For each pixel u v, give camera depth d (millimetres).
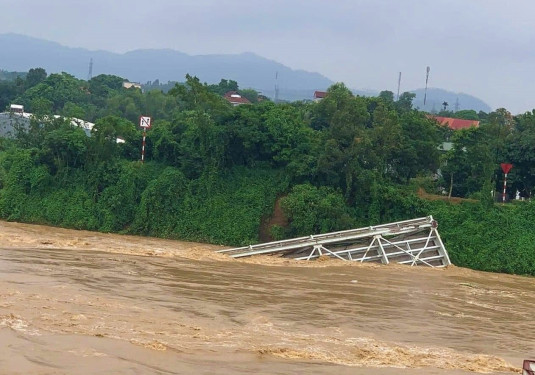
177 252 48031
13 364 17141
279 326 27344
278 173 64375
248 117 64438
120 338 21047
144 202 62969
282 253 52219
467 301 38812
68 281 30750
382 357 23578
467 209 60344
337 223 59188
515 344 28891
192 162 64625
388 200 60719
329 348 24047
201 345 21703
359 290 38812
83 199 63969
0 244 42562
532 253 57750
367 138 60531
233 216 62312
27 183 64750
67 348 19031
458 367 23312
